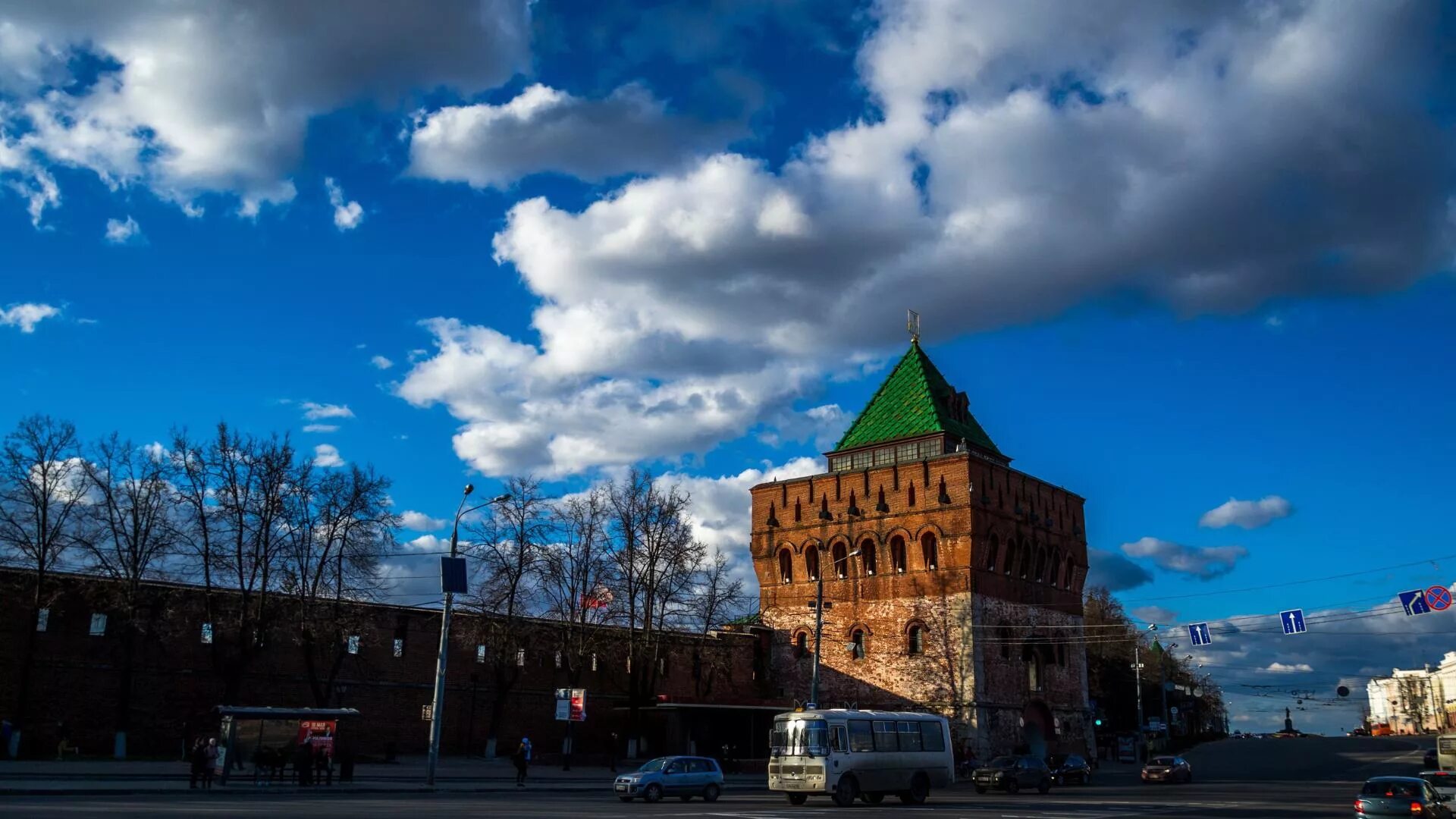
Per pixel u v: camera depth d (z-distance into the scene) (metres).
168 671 59.88
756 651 85.00
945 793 53.91
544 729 73.25
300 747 45.22
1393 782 31.92
